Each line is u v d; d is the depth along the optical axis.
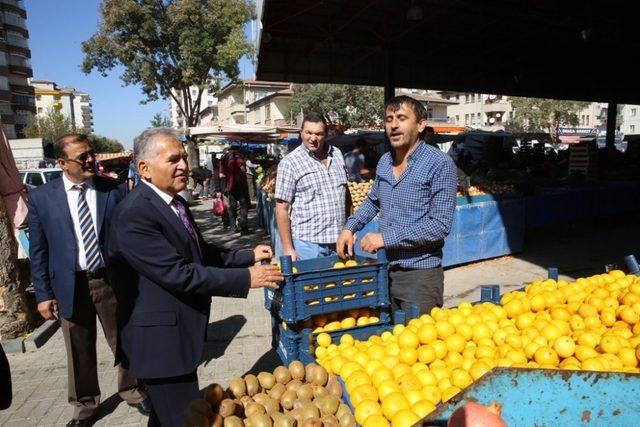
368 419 1.88
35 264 3.29
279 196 3.89
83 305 3.29
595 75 19.58
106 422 3.49
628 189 10.76
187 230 2.35
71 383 3.35
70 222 3.22
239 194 11.05
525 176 10.51
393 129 2.78
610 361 2.10
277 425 1.87
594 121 69.50
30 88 62.12
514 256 8.23
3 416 3.63
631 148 25.41
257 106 57.56
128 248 2.13
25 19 60.12
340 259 3.27
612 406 1.51
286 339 2.69
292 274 2.53
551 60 16.20
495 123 60.84
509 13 10.51
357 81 13.62
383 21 10.98
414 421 1.79
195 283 2.16
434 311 2.79
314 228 3.93
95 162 3.34
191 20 22.83
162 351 2.20
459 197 7.55
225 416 1.86
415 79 16.03
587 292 3.09
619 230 10.44
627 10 10.33
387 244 2.74
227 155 11.12
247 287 2.31
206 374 4.20
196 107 25.47
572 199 9.55
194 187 20.23
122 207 2.21
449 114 67.56
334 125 22.52
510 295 3.13
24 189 5.18
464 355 2.42
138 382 3.53
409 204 2.84
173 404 2.27
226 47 22.75
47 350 4.85
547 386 1.57
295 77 12.66
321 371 2.18
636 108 68.94
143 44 23.36
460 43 13.34
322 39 11.66
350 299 2.71
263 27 9.36
